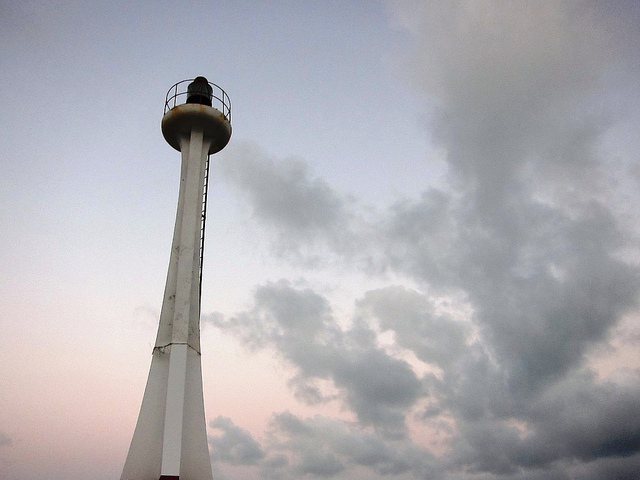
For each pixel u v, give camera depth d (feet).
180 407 95.50
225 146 122.52
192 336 104.73
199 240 110.93
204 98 122.93
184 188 113.19
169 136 119.24
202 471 95.20
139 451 94.07
